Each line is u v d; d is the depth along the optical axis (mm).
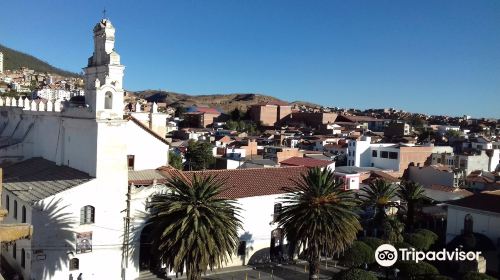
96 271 43906
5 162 58219
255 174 56531
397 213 69875
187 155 112125
